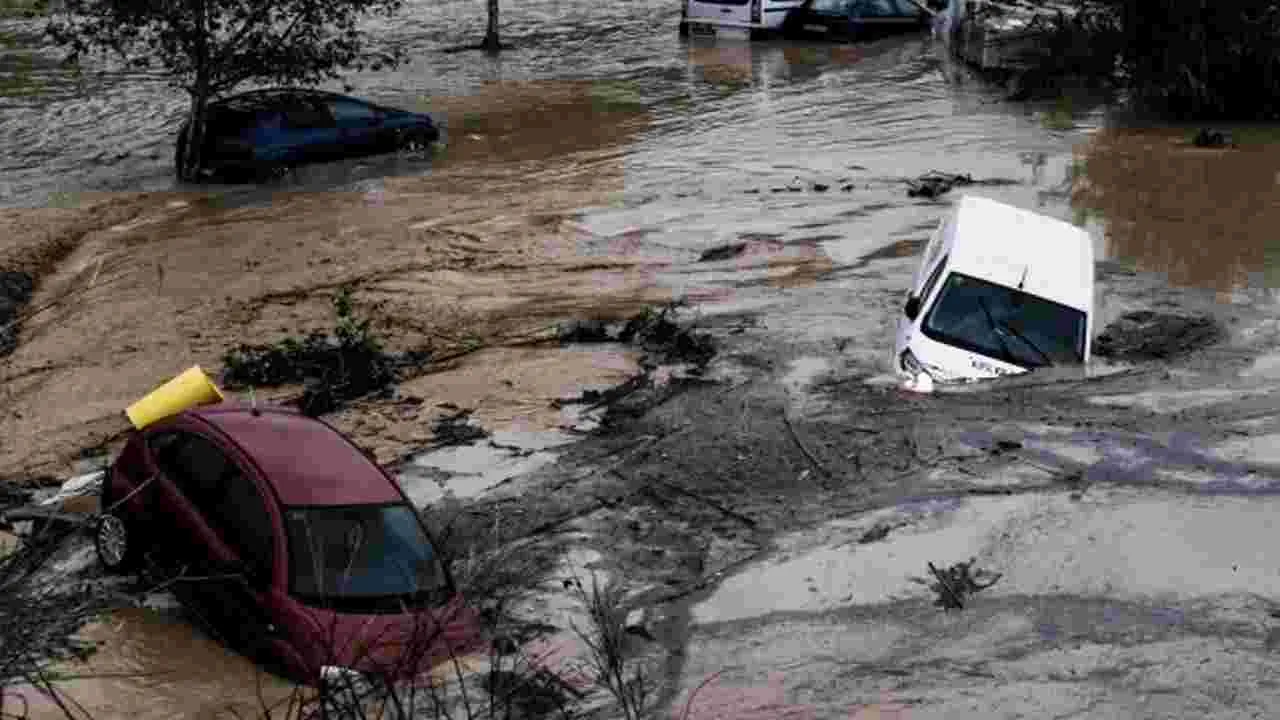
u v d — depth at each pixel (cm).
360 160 2627
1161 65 2914
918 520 1239
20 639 839
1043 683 988
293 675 1018
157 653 1050
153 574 1132
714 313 1814
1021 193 2342
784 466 1355
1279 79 2856
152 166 2623
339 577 1058
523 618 1109
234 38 2586
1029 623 1072
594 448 1433
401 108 3044
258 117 2527
